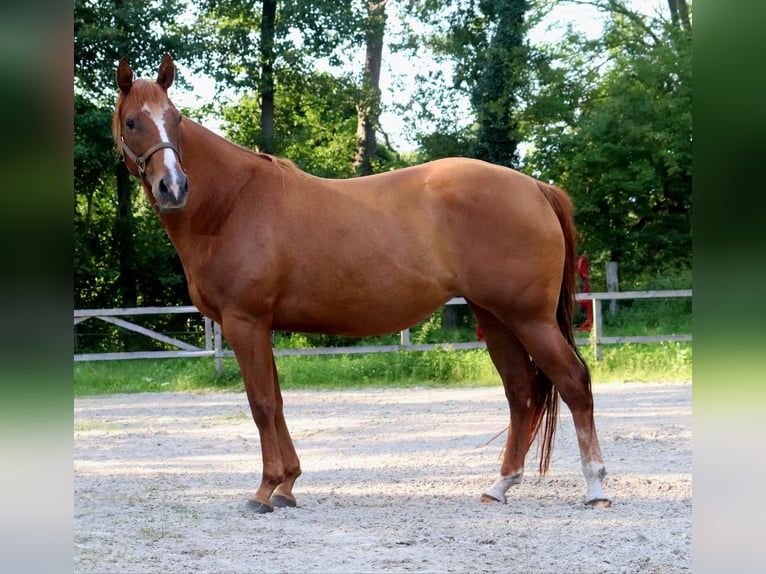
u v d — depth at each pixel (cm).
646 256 2130
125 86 479
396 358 1286
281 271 482
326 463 655
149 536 428
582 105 2216
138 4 1877
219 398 1120
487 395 1073
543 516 473
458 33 2248
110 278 2025
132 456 696
